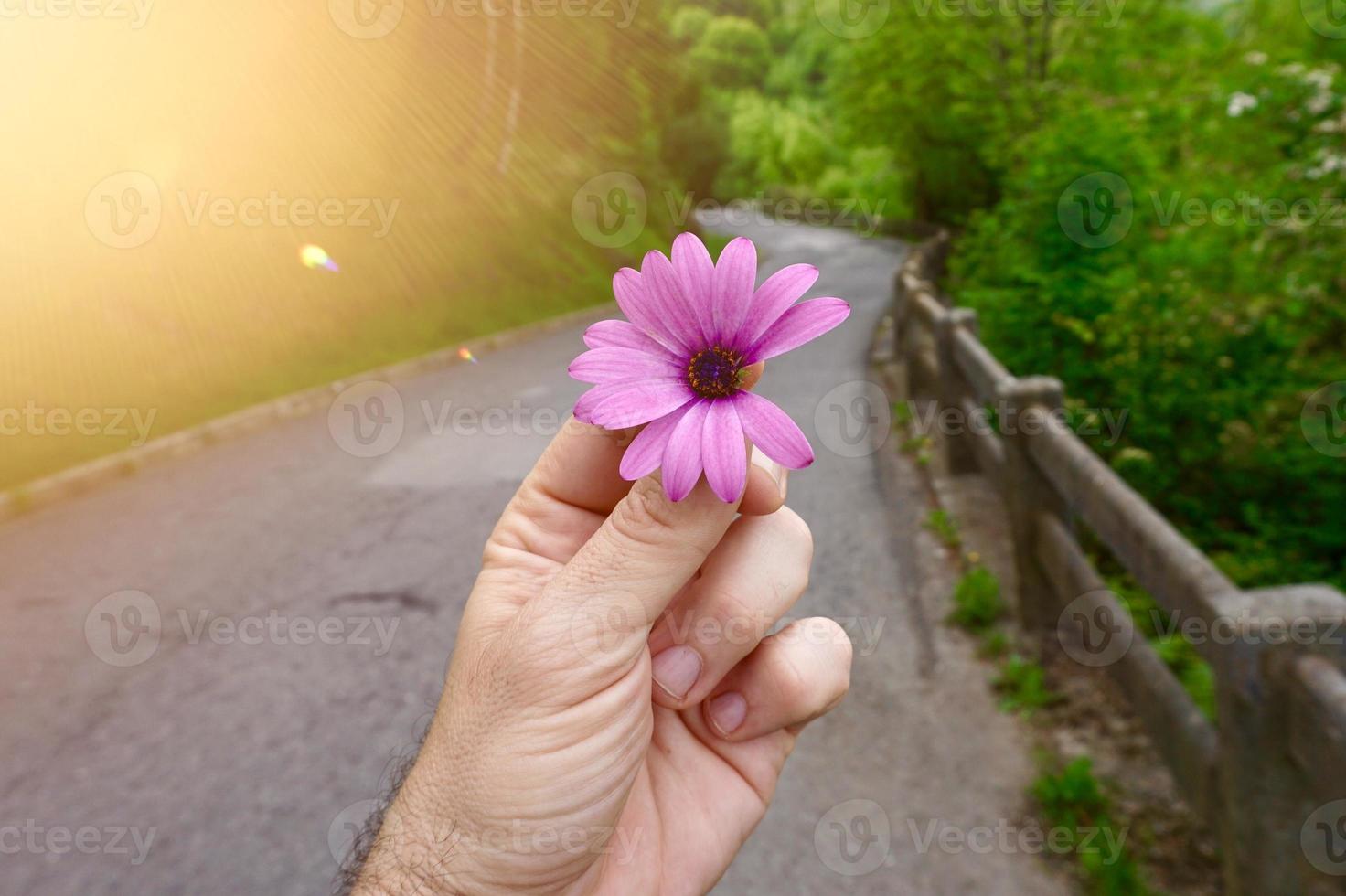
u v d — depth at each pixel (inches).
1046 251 197.5
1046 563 128.2
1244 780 67.6
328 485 242.2
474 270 596.1
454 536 192.5
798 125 1739.7
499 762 32.3
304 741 121.0
